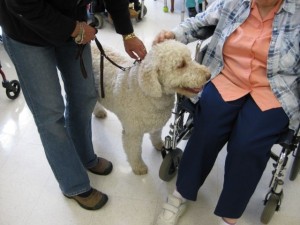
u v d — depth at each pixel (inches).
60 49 47.9
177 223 59.0
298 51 49.1
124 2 51.1
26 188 65.3
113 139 77.0
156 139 70.8
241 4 52.4
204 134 51.2
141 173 67.7
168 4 146.8
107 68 62.8
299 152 60.7
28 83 45.3
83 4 43.7
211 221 59.4
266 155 47.4
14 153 72.7
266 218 57.5
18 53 43.1
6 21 40.5
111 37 118.3
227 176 50.3
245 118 49.9
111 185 66.1
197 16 58.0
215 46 56.0
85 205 60.7
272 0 48.3
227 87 53.5
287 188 65.4
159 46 52.0
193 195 55.4
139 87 55.6
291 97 49.9
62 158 54.0
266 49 50.4
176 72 51.1
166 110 58.3
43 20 36.8
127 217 60.2
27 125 80.2
